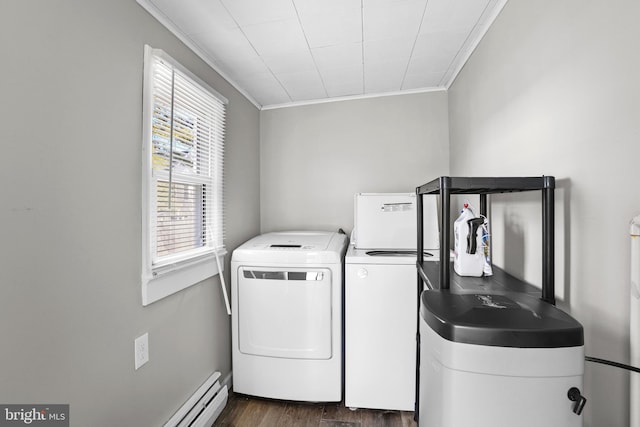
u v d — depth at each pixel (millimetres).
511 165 1229
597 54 757
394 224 2039
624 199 685
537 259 1032
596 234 770
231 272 1838
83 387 951
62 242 886
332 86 2207
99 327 1009
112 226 1061
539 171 1026
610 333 732
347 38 1582
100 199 1013
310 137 2484
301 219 2508
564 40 888
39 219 825
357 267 1686
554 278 913
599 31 750
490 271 1180
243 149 2217
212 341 1741
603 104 740
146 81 1210
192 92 1526
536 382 593
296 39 1579
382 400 1687
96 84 997
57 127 870
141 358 1189
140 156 1192
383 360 1677
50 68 849
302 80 2094
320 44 1636
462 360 623
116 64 1077
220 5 1287
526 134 1110
